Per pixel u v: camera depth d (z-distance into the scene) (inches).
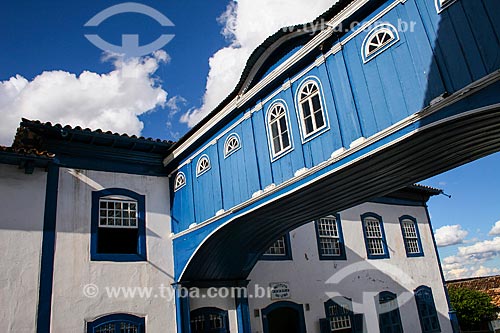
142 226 490.3
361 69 311.0
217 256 474.3
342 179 336.5
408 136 271.1
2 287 387.5
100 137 467.2
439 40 263.6
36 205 426.3
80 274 431.5
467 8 250.5
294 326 552.1
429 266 748.0
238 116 430.0
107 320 432.1
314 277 587.2
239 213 404.5
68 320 411.2
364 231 676.7
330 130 327.9
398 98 283.7
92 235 451.5
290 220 440.1
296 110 361.4
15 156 408.5
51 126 432.5
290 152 361.4
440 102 254.1
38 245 415.5
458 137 285.1
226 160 437.1
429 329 694.5
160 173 529.3
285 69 369.4
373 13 308.3
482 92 238.7
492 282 1073.5
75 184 458.0
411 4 283.6
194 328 478.9
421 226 774.5
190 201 485.1
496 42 234.7
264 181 384.5
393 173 339.9
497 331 905.5
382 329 630.5
